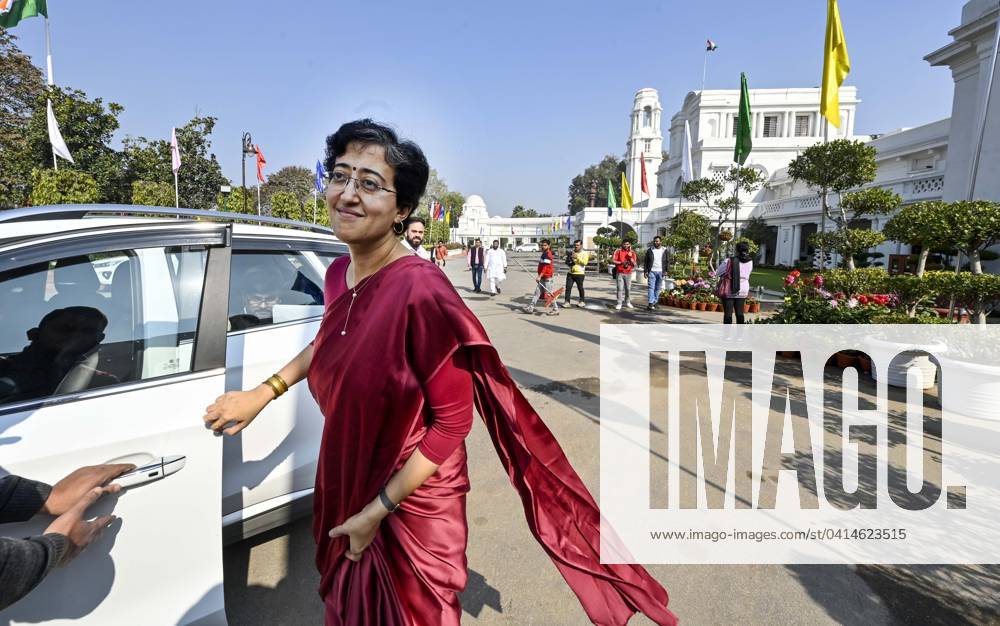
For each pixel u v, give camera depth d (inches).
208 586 66.0
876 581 91.5
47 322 64.8
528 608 84.7
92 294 69.4
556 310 433.4
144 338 70.3
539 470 53.3
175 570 63.4
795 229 1226.0
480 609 84.4
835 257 958.4
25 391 61.1
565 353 269.1
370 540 47.4
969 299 203.9
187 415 65.4
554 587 89.7
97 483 55.7
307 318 101.0
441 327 43.6
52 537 49.1
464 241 3307.1
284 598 86.4
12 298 63.1
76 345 65.7
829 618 82.5
